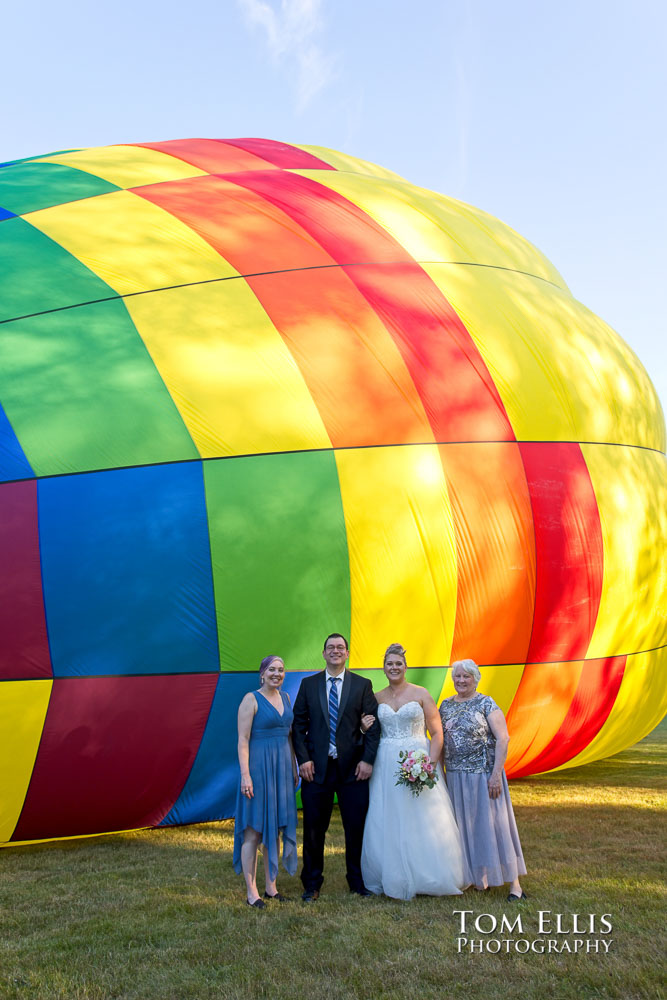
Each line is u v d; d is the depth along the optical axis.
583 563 8.49
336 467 7.61
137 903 5.46
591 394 9.23
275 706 5.69
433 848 5.46
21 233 8.27
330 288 8.45
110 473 7.11
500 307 9.16
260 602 7.29
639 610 9.09
